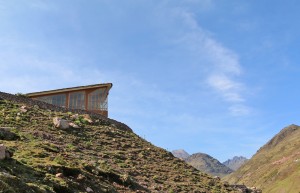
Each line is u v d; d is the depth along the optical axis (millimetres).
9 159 22844
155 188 35250
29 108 49000
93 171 29781
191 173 47625
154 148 52969
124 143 49438
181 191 37812
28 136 36625
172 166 47469
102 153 41531
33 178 21750
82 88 66125
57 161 27625
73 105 65188
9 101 49656
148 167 43000
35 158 26984
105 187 27125
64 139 41344
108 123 56906
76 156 35031
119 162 40812
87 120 53062
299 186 160875
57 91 64000
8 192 16969
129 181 32031
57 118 45719
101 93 68188
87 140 44844
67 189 22594
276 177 196750
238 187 50812
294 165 196750
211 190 42188
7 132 33312
